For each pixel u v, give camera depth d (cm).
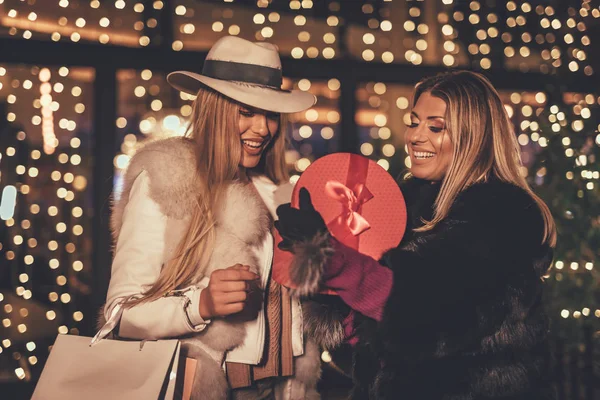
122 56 415
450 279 164
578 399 329
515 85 461
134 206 181
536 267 179
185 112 694
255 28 539
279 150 213
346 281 164
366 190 179
